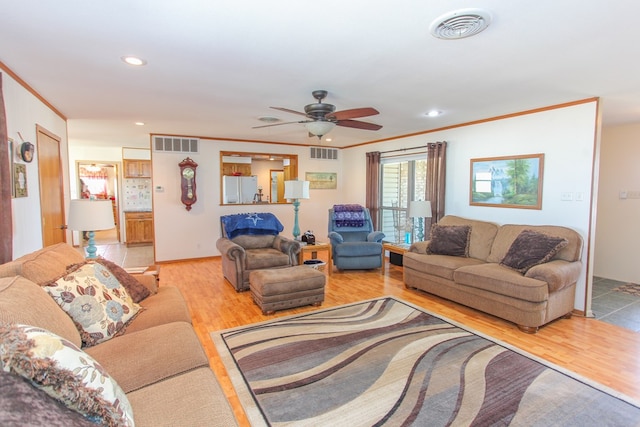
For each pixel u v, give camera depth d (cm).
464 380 232
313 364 253
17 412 83
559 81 292
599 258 512
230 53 230
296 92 325
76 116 428
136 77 279
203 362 164
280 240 486
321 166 741
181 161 604
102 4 167
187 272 532
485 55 235
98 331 184
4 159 222
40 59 240
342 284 466
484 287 340
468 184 479
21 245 276
